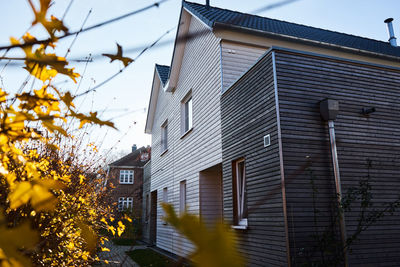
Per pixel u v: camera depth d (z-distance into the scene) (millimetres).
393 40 12430
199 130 9414
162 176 13500
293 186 5137
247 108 6609
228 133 7391
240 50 8109
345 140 5707
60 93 827
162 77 13891
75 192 3082
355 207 5363
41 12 569
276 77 5676
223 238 327
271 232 5309
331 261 4465
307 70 5875
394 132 6125
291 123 5512
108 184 4402
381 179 5727
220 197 9227
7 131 800
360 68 6234
